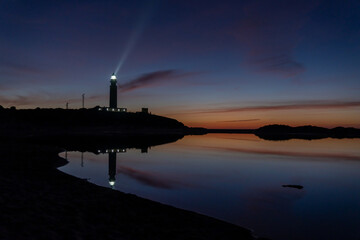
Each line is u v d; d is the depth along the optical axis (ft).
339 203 50.98
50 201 34.19
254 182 71.05
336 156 142.51
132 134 378.53
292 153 157.69
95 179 66.90
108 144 187.52
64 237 23.32
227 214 42.37
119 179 68.18
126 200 40.01
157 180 69.82
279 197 55.21
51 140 199.72
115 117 505.66
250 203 49.55
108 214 32.24
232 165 104.06
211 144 232.53
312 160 124.06
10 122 317.42
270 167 100.32
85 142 196.95
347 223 39.63
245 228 34.01
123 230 27.55
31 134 279.90
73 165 85.76
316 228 37.40
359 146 224.12
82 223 27.66
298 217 42.14
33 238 22.17
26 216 27.25
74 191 41.96
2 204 30.19
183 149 172.86
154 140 260.21
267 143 264.72
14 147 118.73
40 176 53.31
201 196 53.88
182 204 47.24
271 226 37.70
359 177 81.82
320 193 59.52
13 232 22.77
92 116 484.33
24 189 38.68
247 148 193.98
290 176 81.92
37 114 453.17
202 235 29.53
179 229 30.48
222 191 59.16
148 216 33.78
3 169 58.90
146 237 26.58
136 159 114.73
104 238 24.48
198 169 92.12
